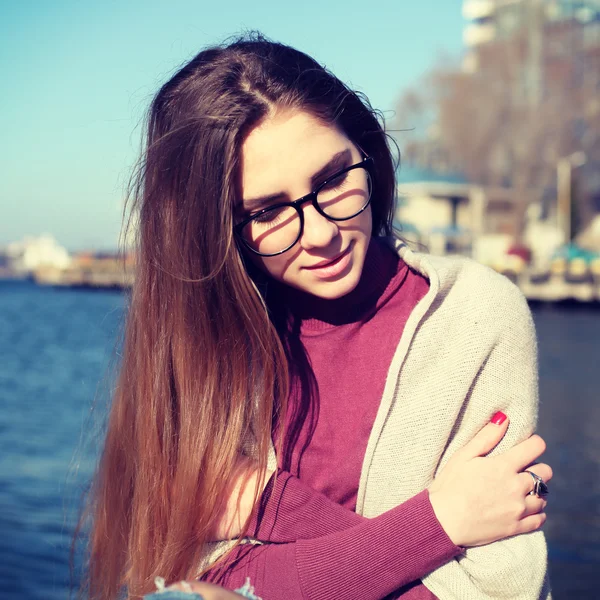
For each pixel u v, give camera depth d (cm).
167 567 159
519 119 3666
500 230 4197
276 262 155
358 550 149
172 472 163
